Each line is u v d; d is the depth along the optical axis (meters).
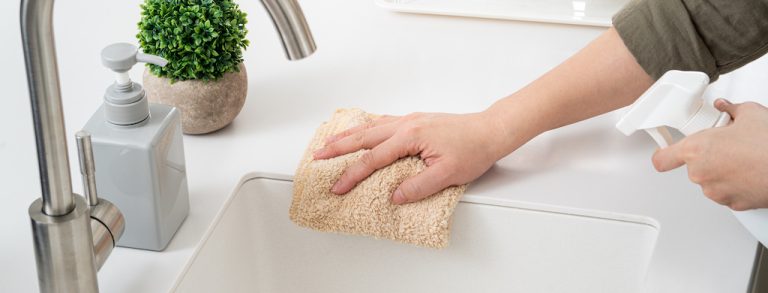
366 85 1.45
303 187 1.28
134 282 1.16
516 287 1.33
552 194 1.28
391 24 1.57
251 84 1.45
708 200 1.28
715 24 1.24
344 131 1.33
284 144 1.35
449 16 1.59
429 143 1.26
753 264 1.21
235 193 1.28
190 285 1.20
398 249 1.31
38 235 1.02
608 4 1.58
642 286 1.29
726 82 1.46
